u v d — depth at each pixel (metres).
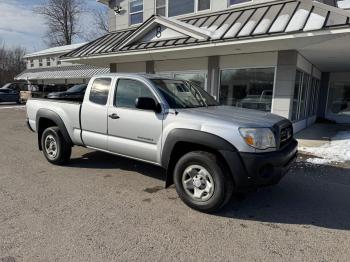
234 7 10.81
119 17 15.03
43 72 38.12
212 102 5.37
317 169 6.21
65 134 5.82
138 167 6.02
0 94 26.94
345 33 7.15
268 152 3.76
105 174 5.55
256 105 10.20
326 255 3.04
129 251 3.02
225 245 3.19
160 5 13.22
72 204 4.14
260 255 3.01
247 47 9.16
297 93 10.82
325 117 16.83
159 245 3.15
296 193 4.81
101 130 5.18
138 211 3.97
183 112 4.23
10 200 4.25
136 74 4.96
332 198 4.62
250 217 3.90
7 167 5.95
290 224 3.73
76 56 13.41
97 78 5.36
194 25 10.73
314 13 8.20
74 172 5.65
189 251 3.05
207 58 11.20
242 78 10.46
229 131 3.74
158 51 10.51
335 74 16.50
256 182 3.70
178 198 4.46
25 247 3.05
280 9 9.34
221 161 3.84
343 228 3.65
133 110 4.68
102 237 3.28
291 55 9.33
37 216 3.75
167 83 4.93
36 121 6.35
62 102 5.85
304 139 9.97
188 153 4.07
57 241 3.17
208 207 3.90
